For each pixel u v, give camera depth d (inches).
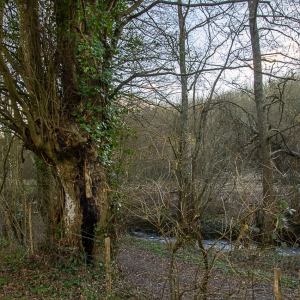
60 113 241.9
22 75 230.1
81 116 244.8
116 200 261.4
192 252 382.3
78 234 240.4
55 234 247.9
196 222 169.0
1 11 227.8
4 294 189.5
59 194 254.1
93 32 255.9
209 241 467.8
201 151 506.0
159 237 505.7
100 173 252.1
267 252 225.5
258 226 360.8
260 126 487.5
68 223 242.2
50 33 237.6
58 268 231.0
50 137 231.0
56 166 241.4
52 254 239.5
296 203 378.0
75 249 237.3
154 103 397.7
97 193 247.3
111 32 282.4
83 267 227.8
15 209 431.5
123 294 202.2
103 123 256.2
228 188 419.2
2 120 250.2
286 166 548.7
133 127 385.7
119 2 297.4
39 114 231.0
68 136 230.8
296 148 534.0
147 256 360.2
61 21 247.1
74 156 236.2
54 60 241.9
